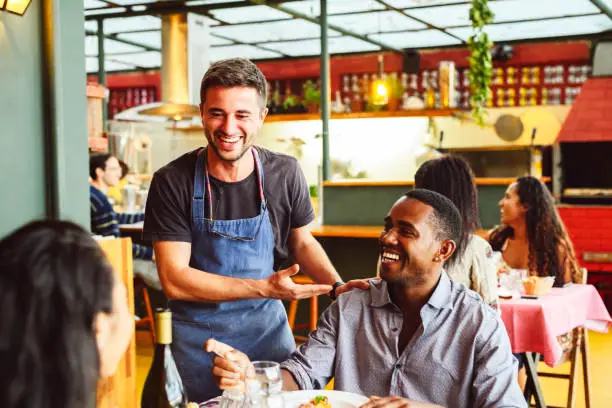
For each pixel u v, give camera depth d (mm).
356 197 6488
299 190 2617
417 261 2062
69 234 1001
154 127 9891
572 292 3852
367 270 6090
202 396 2471
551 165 9477
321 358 2209
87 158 3523
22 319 924
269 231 2553
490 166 9180
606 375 5289
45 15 3258
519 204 4129
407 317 2152
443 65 8266
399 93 8641
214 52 11305
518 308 3484
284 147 9570
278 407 1701
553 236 4105
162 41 8039
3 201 3127
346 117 8477
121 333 1071
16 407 913
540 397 3602
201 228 2463
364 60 11680
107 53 10906
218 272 2494
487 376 2035
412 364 2100
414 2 7801
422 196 2094
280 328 2539
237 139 2309
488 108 8984
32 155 3254
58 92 3295
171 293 2410
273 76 12258
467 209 2934
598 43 9906
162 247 2443
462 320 2094
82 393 942
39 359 921
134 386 3316
